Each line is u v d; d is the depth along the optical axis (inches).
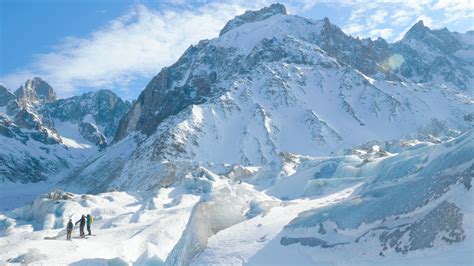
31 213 2481.5
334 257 867.4
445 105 7755.9
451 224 725.9
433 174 911.0
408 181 1019.3
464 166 849.5
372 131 6752.0
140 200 2625.5
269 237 1077.8
